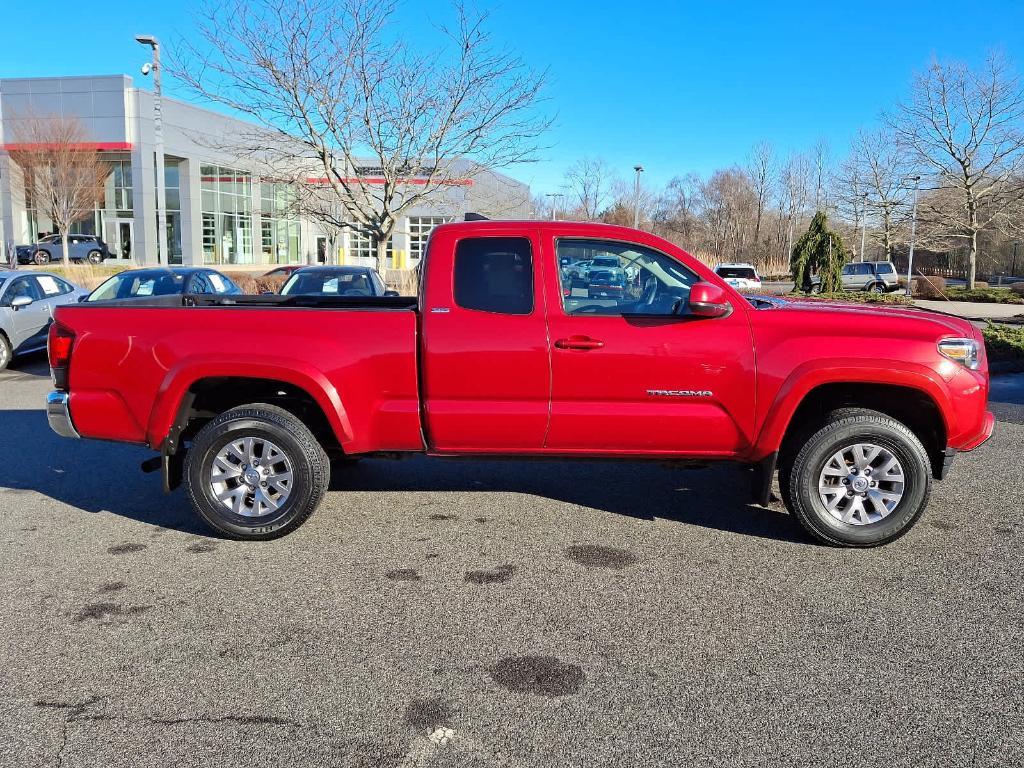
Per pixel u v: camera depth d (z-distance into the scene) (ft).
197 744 9.39
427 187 58.44
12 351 40.19
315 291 38.68
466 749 9.29
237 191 153.38
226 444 15.90
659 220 244.83
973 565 14.83
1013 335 47.62
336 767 8.97
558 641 11.90
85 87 131.34
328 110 53.36
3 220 135.95
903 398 16.06
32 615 12.81
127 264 130.72
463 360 15.35
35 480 20.76
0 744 9.38
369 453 16.74
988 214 140.46
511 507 18.38
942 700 10.28
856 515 15.57
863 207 164.04
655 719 9.88
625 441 15.69
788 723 9.78
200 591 13.75
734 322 15.33
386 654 11.52
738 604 13.16
